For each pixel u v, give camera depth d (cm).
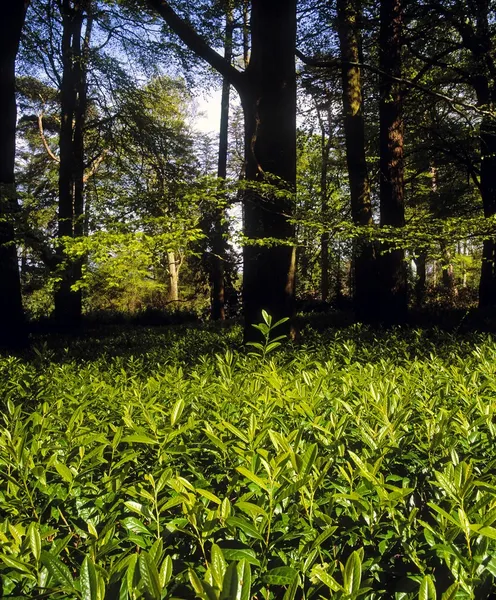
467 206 1947
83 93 2047
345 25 1400
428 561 162
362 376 360
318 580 142
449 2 1321
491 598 153
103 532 154
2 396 399
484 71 1412
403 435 237
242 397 308
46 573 141
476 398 271
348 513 179
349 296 2414
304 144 1580
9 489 191
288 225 863
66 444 237
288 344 632
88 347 1198
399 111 1356
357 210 1488
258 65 874
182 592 143
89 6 1806
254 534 152
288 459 183
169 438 217
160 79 2044
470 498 174
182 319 2720
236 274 2850
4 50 1208
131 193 894
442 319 1441
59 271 959
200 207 823
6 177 1225
